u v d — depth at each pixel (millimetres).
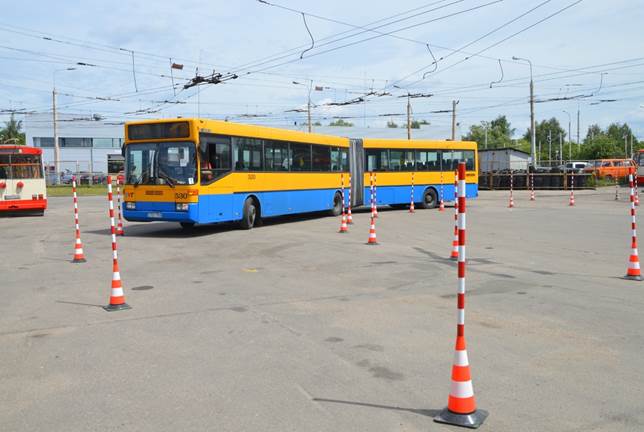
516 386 4992
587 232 16781
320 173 22031
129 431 4172
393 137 78812
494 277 9984
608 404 4602
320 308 7832
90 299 8469
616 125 162625
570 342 6242
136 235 16797
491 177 48625
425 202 27125
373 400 4707
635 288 8992
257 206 18656
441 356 5809
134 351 6023
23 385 5102
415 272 10523
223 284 9516
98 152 76062
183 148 15938
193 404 4645
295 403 4648
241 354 5895
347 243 14594
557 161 68562
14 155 23547
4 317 7453
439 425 4234
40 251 13547
